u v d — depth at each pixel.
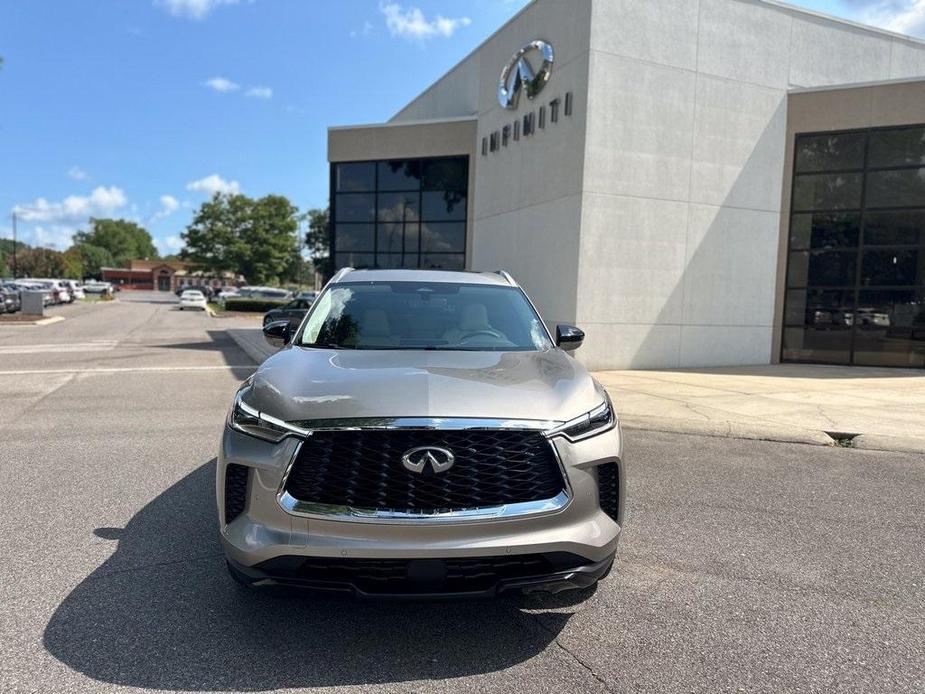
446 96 22.86
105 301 63.09
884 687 2.67
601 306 13.11
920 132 13.93
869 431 7.30
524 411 2.88
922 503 5.11
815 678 2.73
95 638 2.94
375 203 20.95
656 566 3.84
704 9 13.52
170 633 3.00
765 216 14.45
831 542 4.26
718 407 8.76
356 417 2.74
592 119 12.73
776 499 5.15
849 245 14.59
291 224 75.06
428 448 2.70
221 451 3.03
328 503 2.70
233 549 2.78
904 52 16.12
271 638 2.97
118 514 4.54
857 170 14.41
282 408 2.89
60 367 12.92
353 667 2.76
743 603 3.39
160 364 13.55
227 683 2.63
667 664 2.82
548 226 14.18
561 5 13.68
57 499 4.84
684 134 13.51
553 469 2.85
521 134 15.55
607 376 12.20
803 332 14.89
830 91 14.23
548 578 2.76
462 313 4.38
